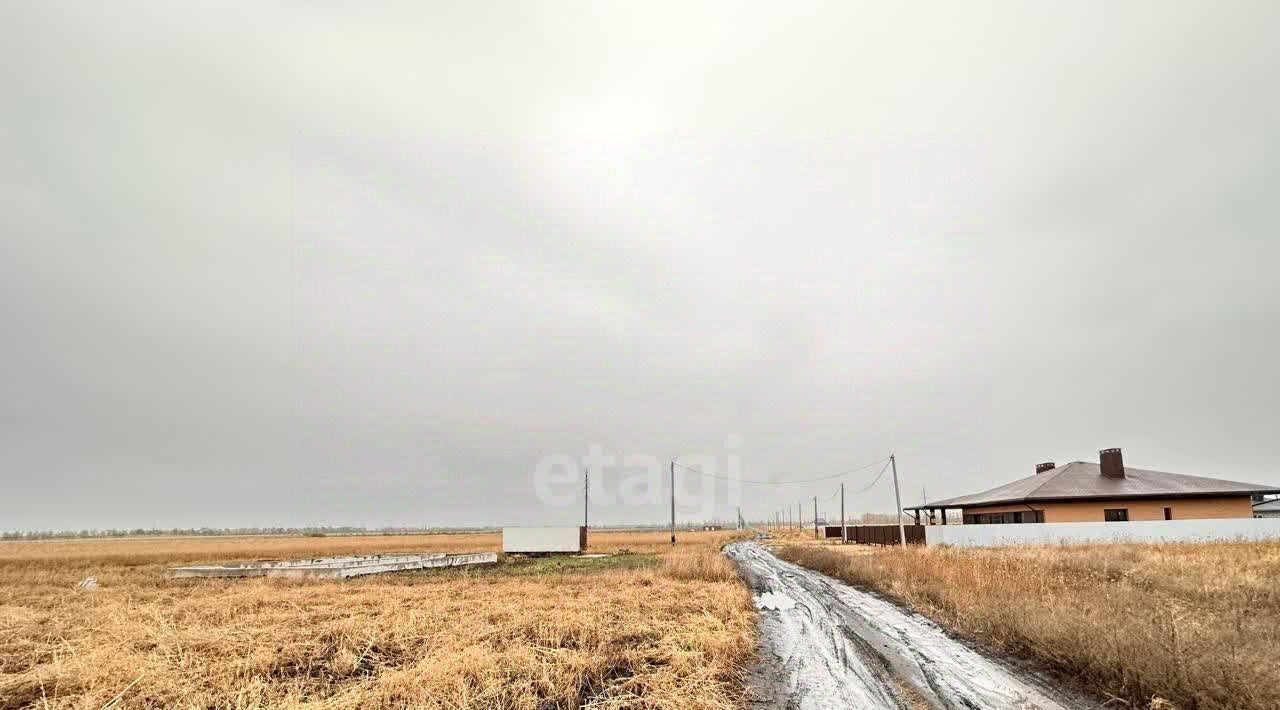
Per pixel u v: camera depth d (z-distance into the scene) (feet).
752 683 31.14
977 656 35.19
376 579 88.99
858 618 49.44
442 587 73.67
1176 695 24.97
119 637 43.86
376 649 40.32
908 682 30.50
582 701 29.22
